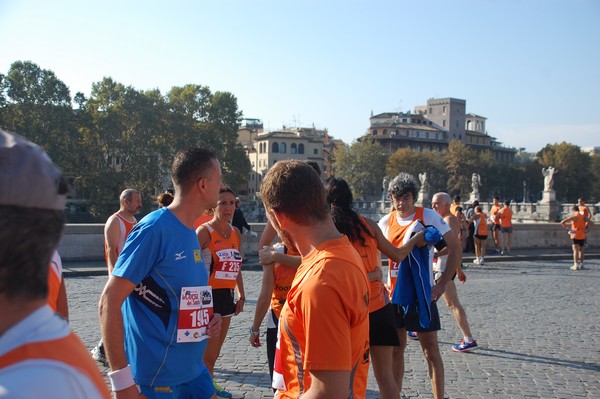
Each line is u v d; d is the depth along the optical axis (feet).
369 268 15.01
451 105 534.37
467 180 382.63
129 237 10.94
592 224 89.92
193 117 283.59
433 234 17.22
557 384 22.72
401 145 485.15
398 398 14.92
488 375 23.77
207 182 11.62
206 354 19.27
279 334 8.42
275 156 424.05
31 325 4.31
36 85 241.55
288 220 8.36
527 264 68.54
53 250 4.59
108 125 253.65
